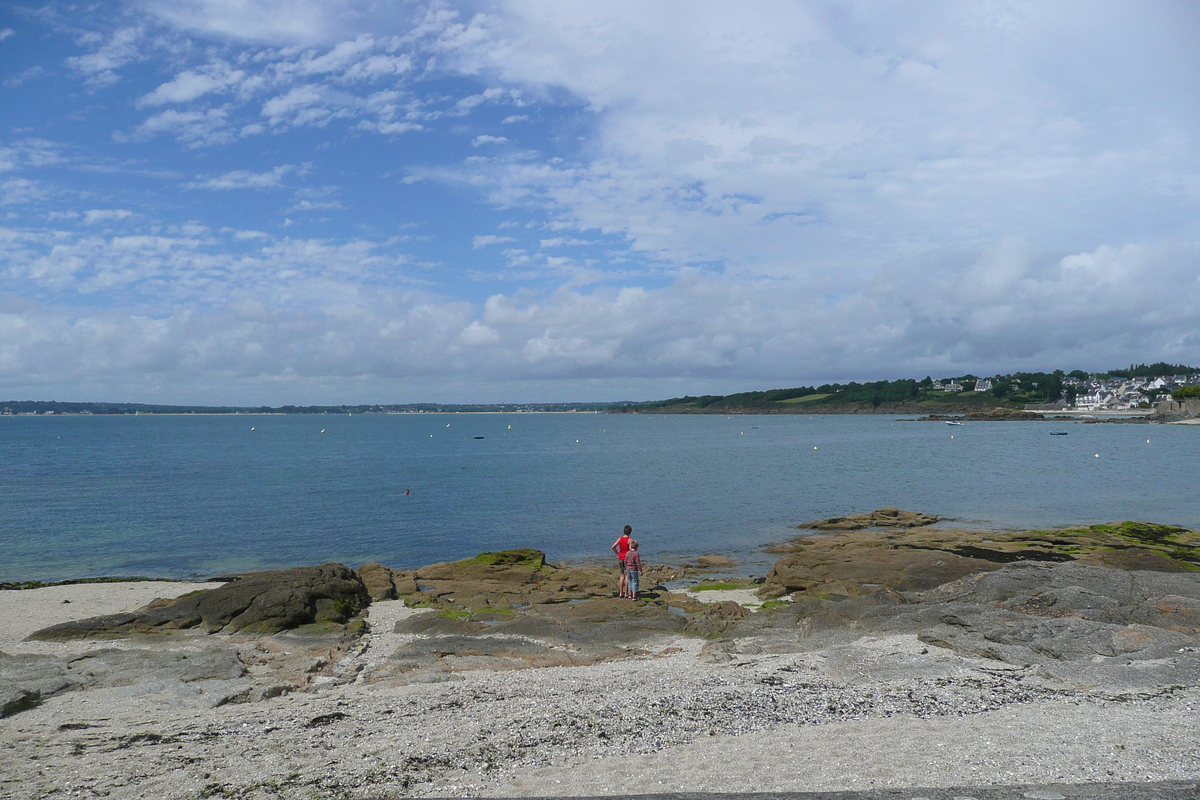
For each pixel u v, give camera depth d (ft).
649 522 146.82
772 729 35.19
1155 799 24.84
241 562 115.34
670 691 43.39
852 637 57.26
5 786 30.55
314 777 30.99
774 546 118.42
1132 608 56.03
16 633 64.95
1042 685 41.81
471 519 152.46
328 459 331.36
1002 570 70.49
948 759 29.63
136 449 416.26
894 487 200.03
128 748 35.58
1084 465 260.83
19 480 235.61
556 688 45.70
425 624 66.39
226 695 45.55
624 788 28.17
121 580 98.17
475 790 28.89
